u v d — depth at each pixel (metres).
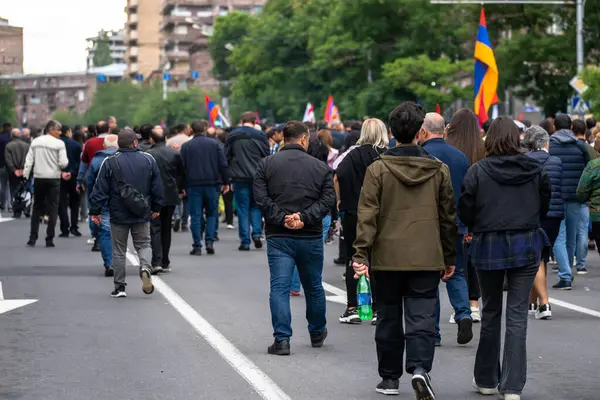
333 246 29.45
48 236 28.64
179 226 33.91
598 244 18.20
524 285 10.98
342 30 96.44
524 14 68.56
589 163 17.92
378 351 11.19
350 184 15.46
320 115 106.12
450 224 10.97
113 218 18.52
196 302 18.12
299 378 12.02
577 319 16.44
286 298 13.51
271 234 13.54
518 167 11.03
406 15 88.44
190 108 180.12
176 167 22.98
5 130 42.69
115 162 18.48
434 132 14.07
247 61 122.69
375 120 15.48
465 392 11.39
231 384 11.68
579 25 54.41
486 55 29.56
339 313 17.11
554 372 12.42
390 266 10.79
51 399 11.01
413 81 80.50
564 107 70.19
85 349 13.78
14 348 13.87
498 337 11.27
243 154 26.91
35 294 19.17
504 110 75.75
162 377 12.05
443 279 11.20
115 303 18.02
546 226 17.75
